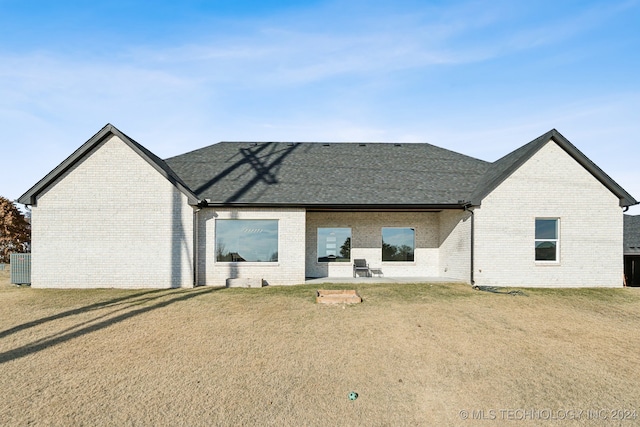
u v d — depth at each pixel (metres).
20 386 5.55
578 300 11.92
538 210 14.50
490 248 14.37
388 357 6.82
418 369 6.29
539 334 8.28
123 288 13.89
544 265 14.41
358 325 8.83
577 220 14.56
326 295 11.68
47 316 9.58
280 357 6.79
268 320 9.23
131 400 5.14
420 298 11.87
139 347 7.27
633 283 20.28
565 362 6.65
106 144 14.10
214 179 16.30
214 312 10.01
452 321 9.23
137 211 14.09
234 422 4.61
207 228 14.68
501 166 16.03
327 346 7.38
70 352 6.98
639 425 4.62
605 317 9.86
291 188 15.75
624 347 7.48
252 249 14.93
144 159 14.10
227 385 5.63
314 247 17.38
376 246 17.56
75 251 13.95
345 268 17.38
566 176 14.62
